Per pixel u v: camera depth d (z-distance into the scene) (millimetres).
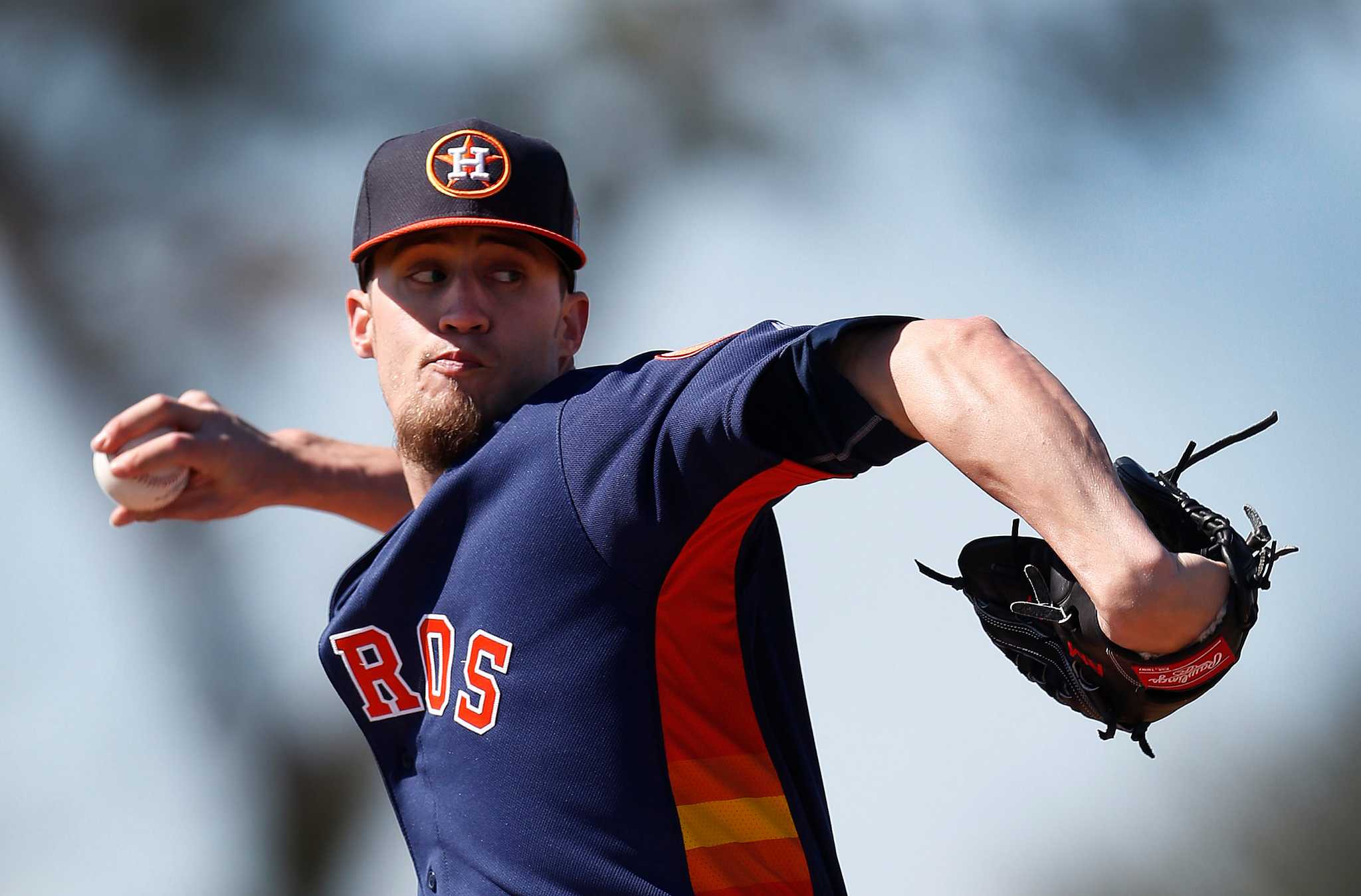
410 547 9383
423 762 9602
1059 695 8273
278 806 29500
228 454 12984
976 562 8320
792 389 7902
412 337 10039
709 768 9062
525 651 8875
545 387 9383
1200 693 7734
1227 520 7895
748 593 9367
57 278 26125
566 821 8805
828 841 9836
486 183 10023
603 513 8547
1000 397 7266
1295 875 33719
